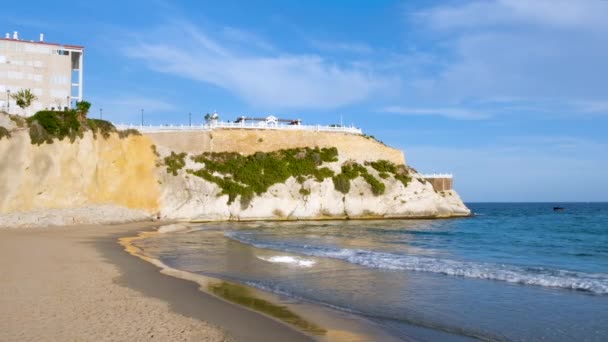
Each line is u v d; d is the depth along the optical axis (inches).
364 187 2849.4
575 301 525.0
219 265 791.1
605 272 748.0
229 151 2817.4
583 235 1572.3
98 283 557.6
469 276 685.3
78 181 1968.5
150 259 831.7
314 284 619.2
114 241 1154.7
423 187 3006.9
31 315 397.1
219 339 353.4
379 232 1676.9
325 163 2888.8
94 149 2090.3
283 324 408.2
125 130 2338.8
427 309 484.7
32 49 2444.6
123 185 2196.1
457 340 381.7
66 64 2512.3
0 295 470.3
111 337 343.0
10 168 1765.5
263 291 566.9
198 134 2763.3
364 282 635.5
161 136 2605.8
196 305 467.2
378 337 381.7
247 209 2556.6
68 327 364.8
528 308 492.1
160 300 482.9
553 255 1002.7
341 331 394.6
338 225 2143.2
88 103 2154.3
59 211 1788.9
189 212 2385.6
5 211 1716.3
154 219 2198.6
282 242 1239.5
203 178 2488.9
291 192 2687.0
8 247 904.9
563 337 394.6
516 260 908.6
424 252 1029.2
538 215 3528.5
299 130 3085.6
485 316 458.9
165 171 2378.2
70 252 862.5
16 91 2396.7
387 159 3211.1
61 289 510.0
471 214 3257.9
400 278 667.4
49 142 1902.1
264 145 2935.5
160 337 348.5
